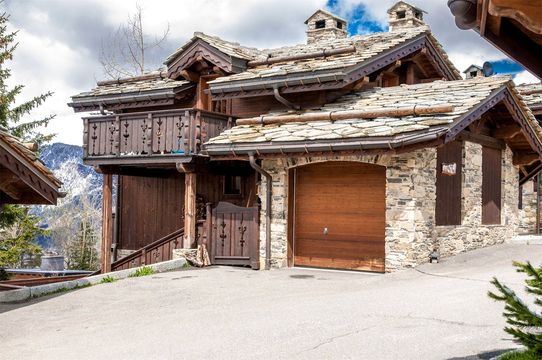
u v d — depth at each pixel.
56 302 11.77
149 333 8.91
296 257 15.80
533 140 17.12
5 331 9.64
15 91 27.58
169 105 20.12
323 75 15.39
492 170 17.33
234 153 15.20
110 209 18.75
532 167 20.53
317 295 11.50
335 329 8.49
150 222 20.91
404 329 8.35
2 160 8.41
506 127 17.03
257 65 18.12
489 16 4.73
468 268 13.52
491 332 8.00
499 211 17.75
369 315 9.27
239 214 16.17
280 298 11.33
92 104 20.17
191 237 16.56
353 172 15.00
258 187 16.08
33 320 10.38
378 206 14.60
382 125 13.56
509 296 5.60
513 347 7.21
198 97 19.23
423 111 13.66
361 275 14.24
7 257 25.25
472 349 7.23
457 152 15.54
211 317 9.80
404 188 13.62
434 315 9.09
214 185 19.62
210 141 15.55
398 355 7.13
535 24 4.12
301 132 14.46
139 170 19.31
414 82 19.88
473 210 16.12
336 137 13.38
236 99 18.75
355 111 14.71
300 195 15.81
